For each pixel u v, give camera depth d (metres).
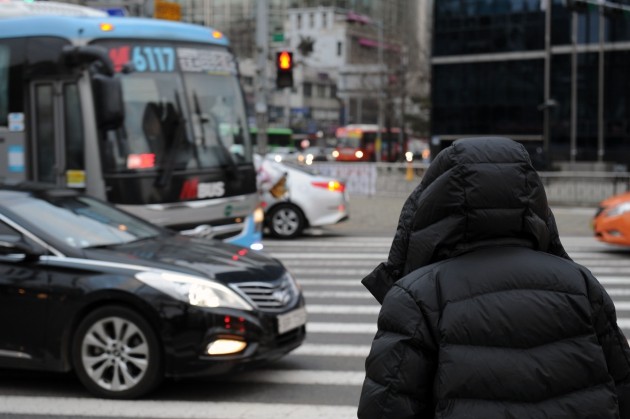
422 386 2.61
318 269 15.00
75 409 6.97
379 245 18.47
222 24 144.25
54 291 7.25
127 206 11.74
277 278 7.81
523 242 2.75
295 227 19.25
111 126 11.59
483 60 62.75
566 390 2.53
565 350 2.55
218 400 7.21
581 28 58.16
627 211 16.00
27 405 7.09
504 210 2.67
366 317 10.76
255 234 13.65
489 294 2.60
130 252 7.59
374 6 147.00
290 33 147.88
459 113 64.00
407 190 31.31
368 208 27.03
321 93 139.50
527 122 61.47
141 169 11.92
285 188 19.12
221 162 12.93
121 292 7.07
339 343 9.34
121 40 12.15
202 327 7.04
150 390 7.13
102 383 7.22
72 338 7.29
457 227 2.69
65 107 11.88
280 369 8.25
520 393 2.49
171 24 12.84
